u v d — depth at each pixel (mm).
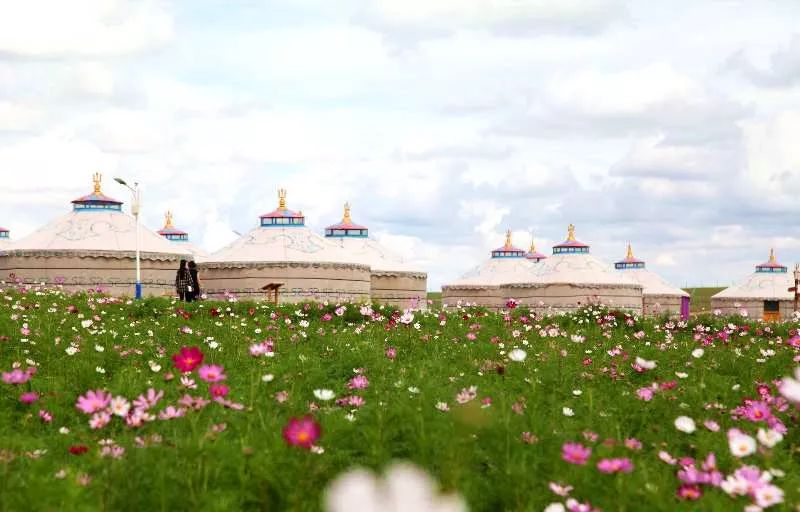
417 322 23922
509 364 15422
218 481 6988
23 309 23172
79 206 63219
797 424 10148
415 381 12023
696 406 11195
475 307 30062
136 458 7230
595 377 14617
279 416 9969
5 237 83188
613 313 28547
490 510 6996
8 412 11188
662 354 18531
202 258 67000
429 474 7180
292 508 6648
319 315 27844
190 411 7859
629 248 98688
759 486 5875
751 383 14461
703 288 161250
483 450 8000
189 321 23750
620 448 8094
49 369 14633
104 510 6258
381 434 8180
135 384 12391
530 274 82062
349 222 81562
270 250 64125
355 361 15672
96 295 30125
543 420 9289
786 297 90875
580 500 6852
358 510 2693
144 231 63188
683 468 7875
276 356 16406
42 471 7348
